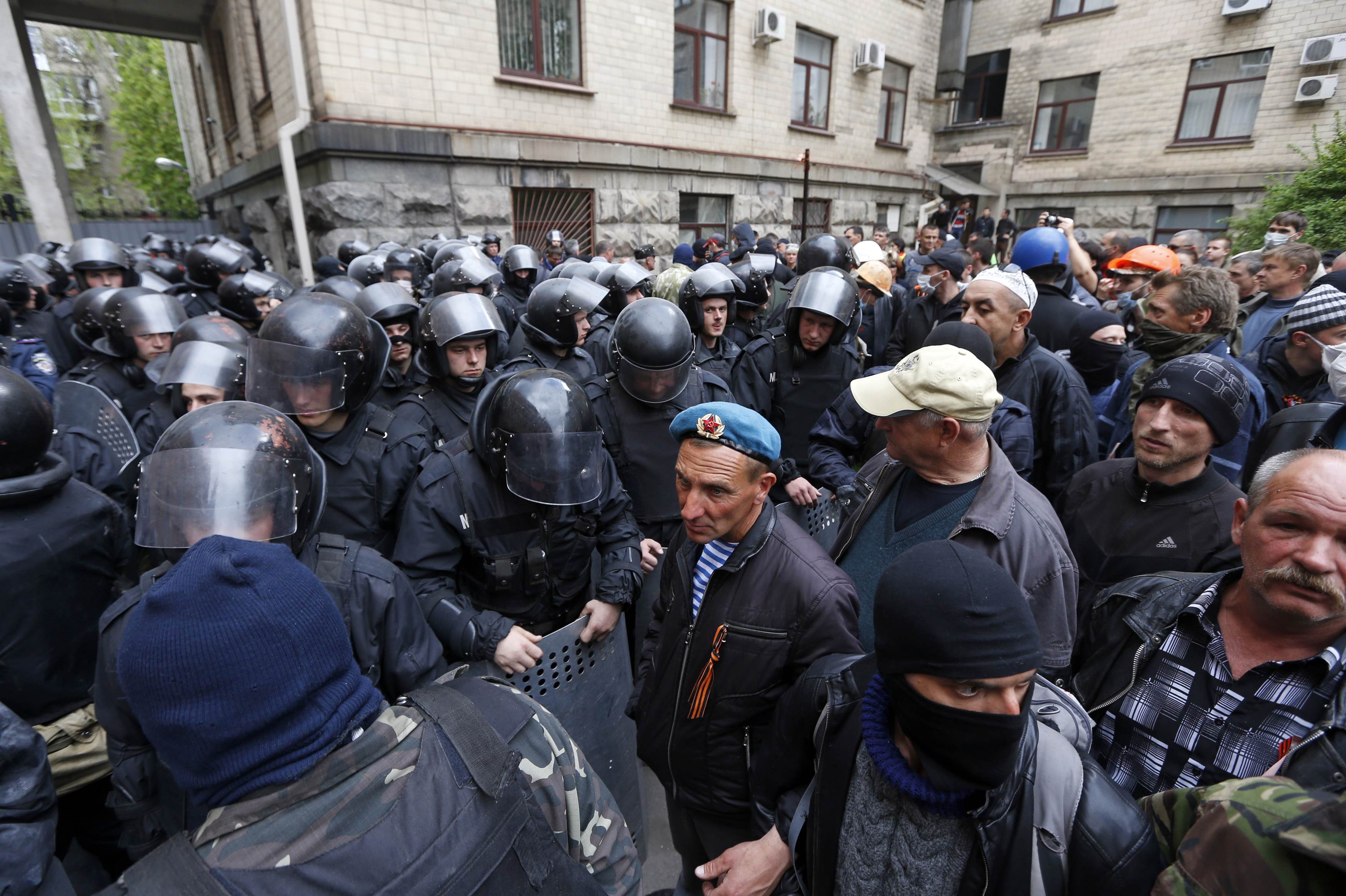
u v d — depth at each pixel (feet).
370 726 2.36
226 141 42.27
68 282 19.45
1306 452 3.34
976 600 2.52
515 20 27.94
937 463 4.85
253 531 3.92
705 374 9.11
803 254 14.97
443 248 19.39
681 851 5.55
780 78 39.04
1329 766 2.88
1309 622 3.28
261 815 2.11
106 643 3.92
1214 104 43.60
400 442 6.92
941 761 2.72
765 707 4.50
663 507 7.96
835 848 3.23
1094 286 15.07
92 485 7.34
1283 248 11.50
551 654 5.39
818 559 4.47
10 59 25.71
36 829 2.97
